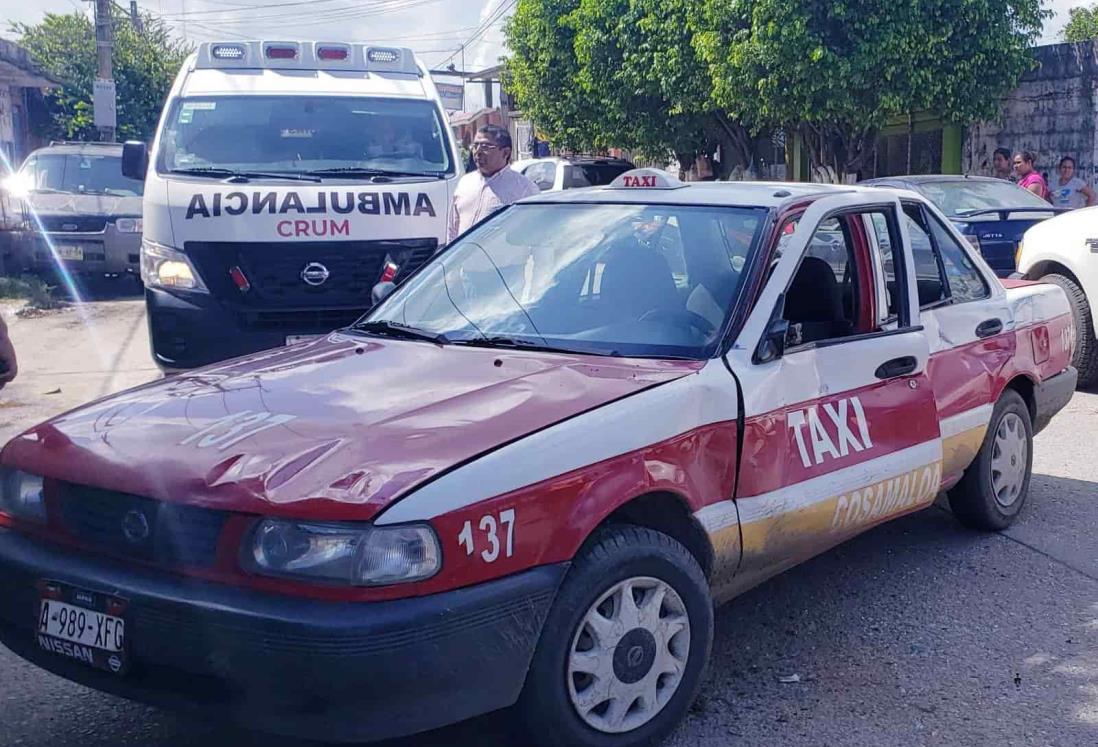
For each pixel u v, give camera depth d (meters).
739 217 4.29
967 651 4.30
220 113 8.12
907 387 4.50
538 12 24.61
